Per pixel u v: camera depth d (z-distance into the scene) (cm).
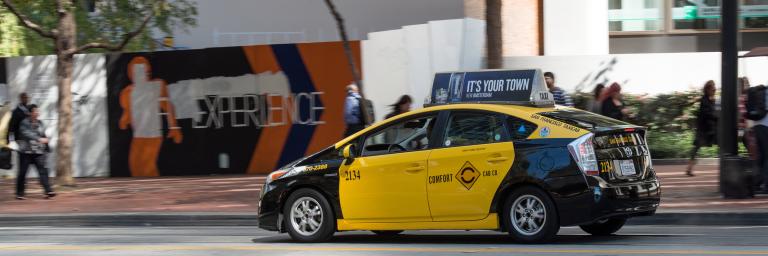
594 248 2300
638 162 2423
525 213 2358
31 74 5169
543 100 2544
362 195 2542
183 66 5050
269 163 4962
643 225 2969
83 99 5162
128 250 2583
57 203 3969
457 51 4803
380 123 2570
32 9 5103
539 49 5600
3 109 4681
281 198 2659
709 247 2286
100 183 4794
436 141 2472
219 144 5025
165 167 5091
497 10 3572
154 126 5094
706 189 3594
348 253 2370
